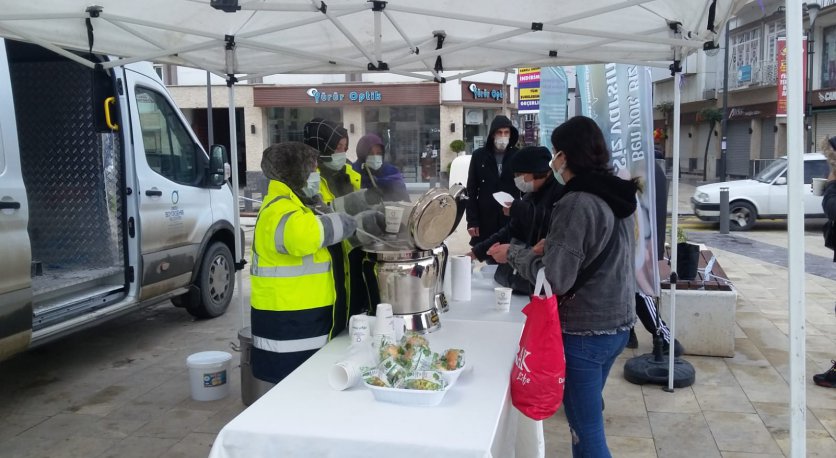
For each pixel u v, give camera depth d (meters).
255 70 4.97
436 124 22.31
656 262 4.63
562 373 2.54
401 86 21.97
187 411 4.60
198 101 23.36
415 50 4.34
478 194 5.73
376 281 3.03
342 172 3.56
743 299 7.75
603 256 2.67
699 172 35.03
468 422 2.10
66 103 5.69
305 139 3.53
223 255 7.22
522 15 3.70
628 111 4.54
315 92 22.30
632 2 3.36
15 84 5.76
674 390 4.83
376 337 2.68
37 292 4.94
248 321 7.00
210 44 3.95
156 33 4.18
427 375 2.31
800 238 2.36
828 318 6.87
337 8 3.28
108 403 4.76
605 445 2.86
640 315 5.10
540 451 3.21
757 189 14.37
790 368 2.41
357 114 22.45
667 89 36.72
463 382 2.46
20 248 4.27
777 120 26.58
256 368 3.03
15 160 4.36
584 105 4.98
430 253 3.07
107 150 5.64
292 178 2.93
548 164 3.27
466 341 2.93
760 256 11.03
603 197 2.63
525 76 12.48
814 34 24.31
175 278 6.26
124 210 5.61
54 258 5.82
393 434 2.01
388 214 2.98
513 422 2.94
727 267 9.88
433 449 1.94
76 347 6.11
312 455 2.02
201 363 4.75
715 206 14.43
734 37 29.36
